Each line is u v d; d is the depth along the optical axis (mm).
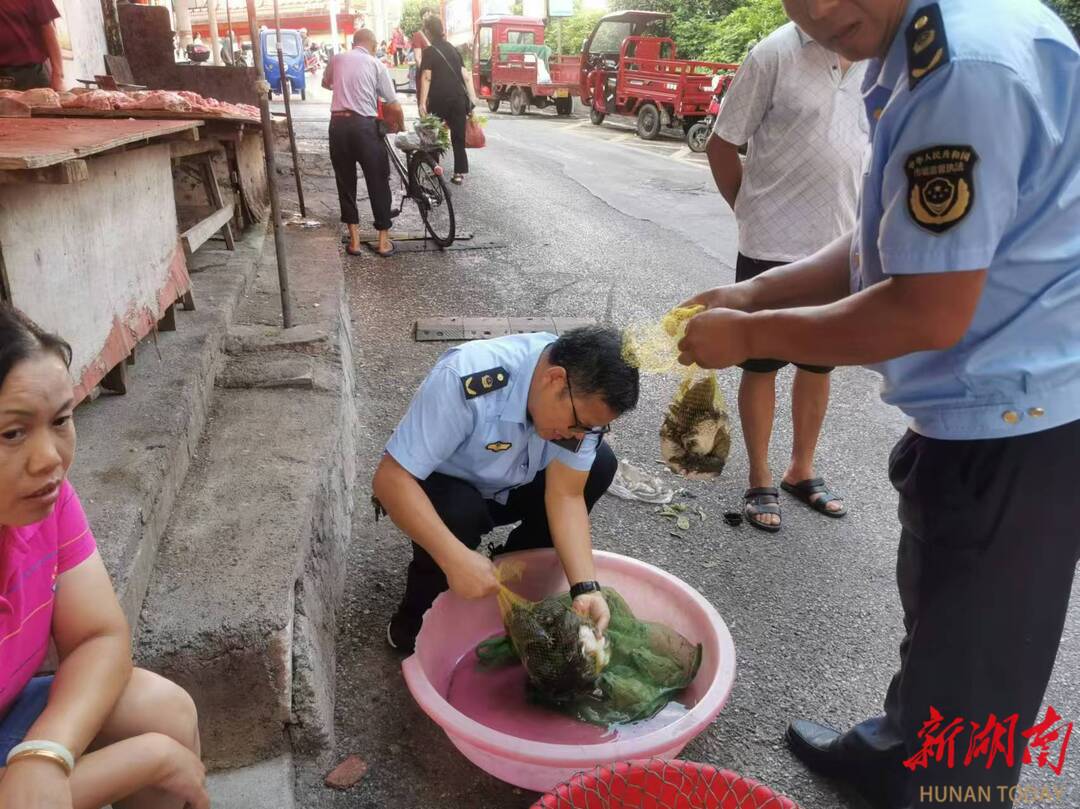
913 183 1333
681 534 3293
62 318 2293
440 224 7395
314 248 5641
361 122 6465
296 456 2711
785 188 3113
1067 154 1359
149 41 7797
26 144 2070
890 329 1420
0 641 1331
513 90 20156
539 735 2186
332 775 2078
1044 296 1445
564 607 2148
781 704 2455
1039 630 1624
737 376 4711
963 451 1574
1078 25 8367
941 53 1286
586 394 1944
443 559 2100
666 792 1718
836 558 3195
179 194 5090
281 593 2004
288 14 37500
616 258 7121
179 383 2775
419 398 2139
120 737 1490
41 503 1216
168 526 2270
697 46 16969
